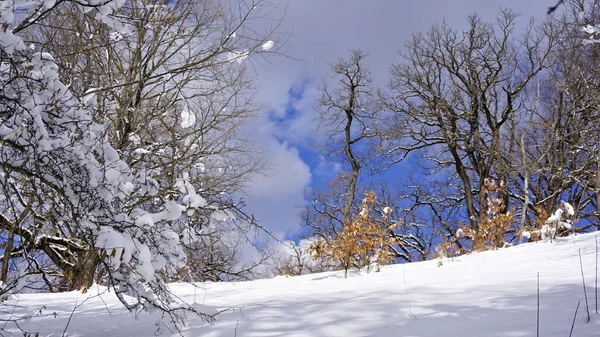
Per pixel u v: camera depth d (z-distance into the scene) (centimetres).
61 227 377
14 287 405
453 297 405
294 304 435
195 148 955
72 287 791
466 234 1252
